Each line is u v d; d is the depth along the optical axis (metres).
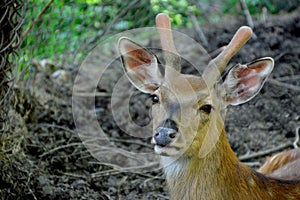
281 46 14.90
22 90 11.22
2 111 9.59
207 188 8.02
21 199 9.56
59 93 12.66
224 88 8.12
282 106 13.32
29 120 11.48
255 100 13.39
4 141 9.62
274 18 15.70
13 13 9.28
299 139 12.33
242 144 12.35
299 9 15.91
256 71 8.23
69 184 10.37
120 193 10.48
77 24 13.52
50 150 10.88
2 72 9.39
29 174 9.78
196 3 15.48
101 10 13.62
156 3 14.10
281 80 14.04
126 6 13.91
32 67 12.44
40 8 12.04
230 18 15.71
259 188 8.36
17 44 9.50
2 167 9.48
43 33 12.20
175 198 8.19
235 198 8.12
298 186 8.72
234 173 8.16
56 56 13.27
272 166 9.99
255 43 14.93
